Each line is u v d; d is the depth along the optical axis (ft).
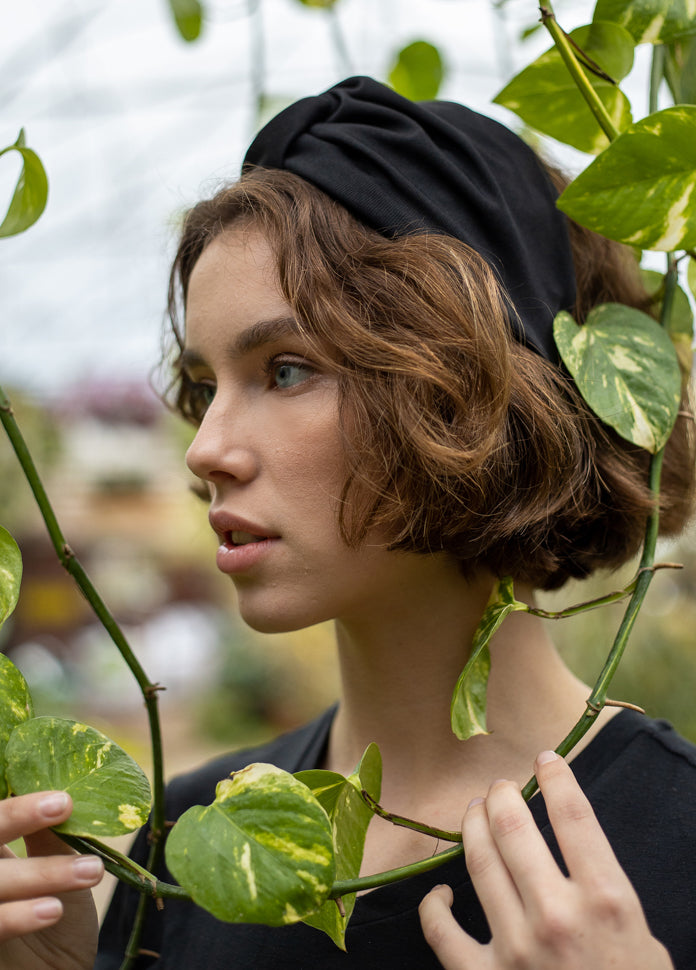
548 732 2.18
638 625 6.83
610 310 2.17
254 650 18.35
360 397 1.92
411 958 1.94
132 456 16.49
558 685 2.25
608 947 1.43
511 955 1.47
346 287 1.98
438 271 1.96
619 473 2.20
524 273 2.11
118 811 1.51
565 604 5.67
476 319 1.95
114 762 1.57
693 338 2.51
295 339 1.94
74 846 1.55
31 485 1.76
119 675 18.10
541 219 2.26
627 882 1.50
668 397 2.01
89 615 18.88
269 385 2.01
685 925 1.82
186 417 2.99
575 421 2.12
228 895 1.36
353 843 1.67
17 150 1.92
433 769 2.22
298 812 1.42
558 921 1.44
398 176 2.04
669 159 1.73
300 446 1.94
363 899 2.02
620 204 1.79
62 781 1.53
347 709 2.40
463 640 2.20
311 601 1.98
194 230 2.33
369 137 2.11
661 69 2.27
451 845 2.07
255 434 1.97
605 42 2.11
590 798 2.01
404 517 1.94
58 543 1.77
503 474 2.02
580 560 2.28
